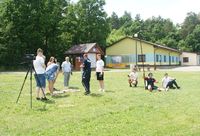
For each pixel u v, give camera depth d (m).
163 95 17.69
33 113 12.82
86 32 67.69
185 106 14.23
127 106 14.20
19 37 57.81
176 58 78.31
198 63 85.31
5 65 56.44
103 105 14.52
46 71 17.34
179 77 31.25
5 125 10.89
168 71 43.59
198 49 103.31
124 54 67.19
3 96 17.23
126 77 31.59
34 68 15.77
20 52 57.03
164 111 13.10
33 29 57.81
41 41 59.50
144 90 19.98
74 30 65.75
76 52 58.19
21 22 56.78
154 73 38.19
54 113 12.80
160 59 67.50
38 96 15.92
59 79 28.70
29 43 58.28
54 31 61.38
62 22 62.78
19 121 11.45
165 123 11.09
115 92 18.88
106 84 23.98
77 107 14.03
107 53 68.88
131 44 66.56
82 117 12.00
